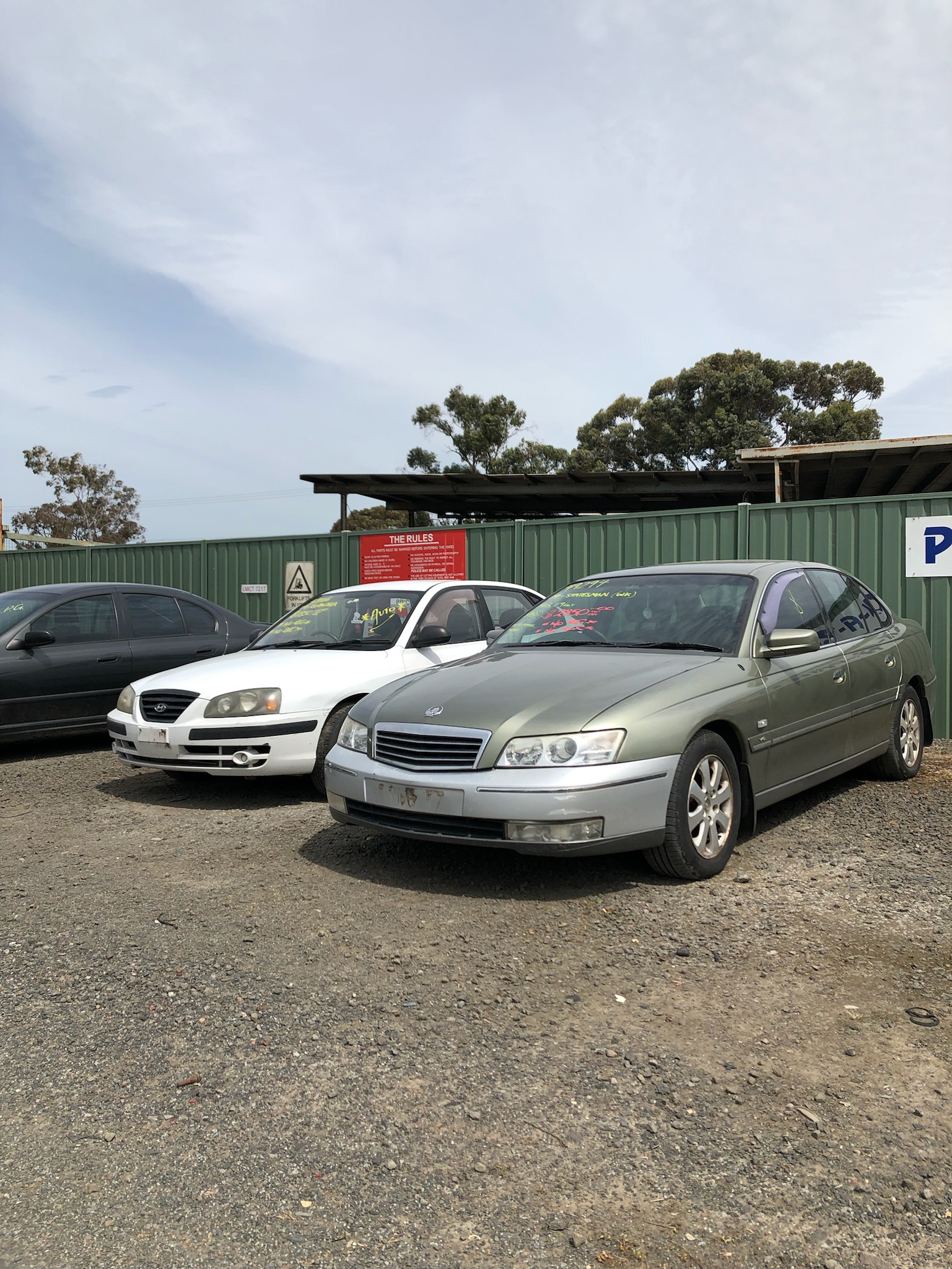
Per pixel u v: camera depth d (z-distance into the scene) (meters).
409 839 5.26
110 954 3.64
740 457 14.13
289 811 6.07
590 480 19.17
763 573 5.52
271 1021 3.06
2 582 16.55
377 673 6.61
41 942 3.79
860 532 9.05
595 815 4.02
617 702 4.27
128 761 6.55
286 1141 2.40
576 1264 1.95
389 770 4.43
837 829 5.36
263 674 6.34
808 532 9.34
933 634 8.71
